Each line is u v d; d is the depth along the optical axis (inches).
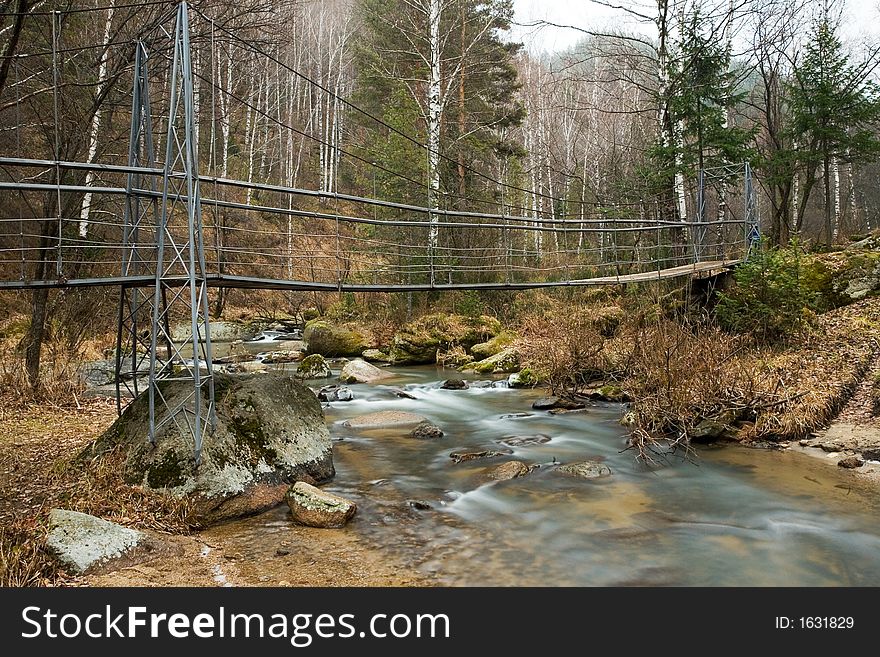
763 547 217.8
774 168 772.6
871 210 1524.4
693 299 546.9
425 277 782.5
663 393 368.2
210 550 210.8
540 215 1111.6
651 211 828.6
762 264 486.3
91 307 578.2
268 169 1496.1
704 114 643.5
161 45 441.7
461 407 480.7
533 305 762.8
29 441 316.5
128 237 321.1
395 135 794.2
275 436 277.1
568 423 418.9
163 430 257.6
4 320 672.4
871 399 360.5
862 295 525.3
